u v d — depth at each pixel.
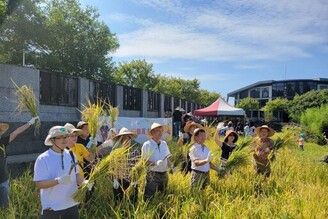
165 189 7.02
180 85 68.94
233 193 7.50
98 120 6.85
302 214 5.80
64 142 4.48
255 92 91.44
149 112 22.94
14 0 25.28
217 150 12.24
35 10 29.66
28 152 11.87
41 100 13.08
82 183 4.79
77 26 36.06
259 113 84.75
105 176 5.50
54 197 4.43
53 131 4.44
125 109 19.36
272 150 9.21
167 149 7.07
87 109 7.07
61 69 31.66
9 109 11.66
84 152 6.36
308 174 10.21
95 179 4.94
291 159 12.08
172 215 5.81
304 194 7.07
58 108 13.84
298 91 83.00
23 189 6.55
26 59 30.38
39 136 12.46
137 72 54.94
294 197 6.83
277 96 85.62
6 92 11.59
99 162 5.73
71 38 34.59
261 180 8.41
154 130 6.90
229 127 20.31
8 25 28.33
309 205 6.18
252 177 8.61
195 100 70.81
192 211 6.02
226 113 25.34
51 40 32.12
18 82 12.00
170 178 7.80
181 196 6.75
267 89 88.44
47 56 30.78
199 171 7.43
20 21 28.69
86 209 5.99
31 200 6.22
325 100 56.38
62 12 35.56
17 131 5.88
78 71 35.59
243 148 8.58
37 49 32.22
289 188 8.09
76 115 14.87
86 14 37.03
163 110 25.78
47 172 4.34
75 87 14.92
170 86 63.47
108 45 37.97
